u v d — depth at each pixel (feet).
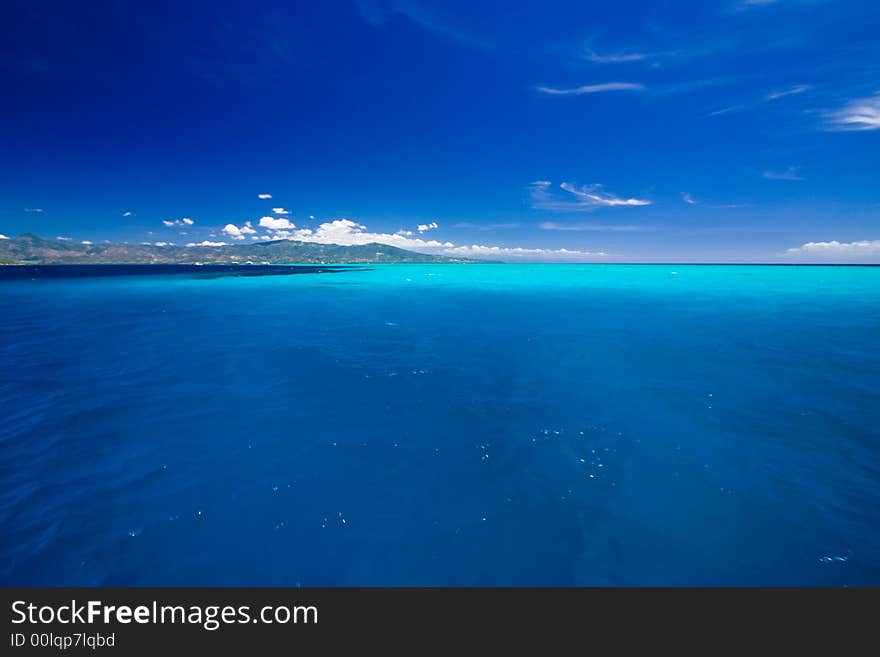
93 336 52.26
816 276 189.98
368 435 23.95
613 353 43.80
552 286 139.85
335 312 77.20
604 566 14.28
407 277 197.77
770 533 15.72
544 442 23.24
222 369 37.37
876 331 54.90
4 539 14.49
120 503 16.92
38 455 20.79
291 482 18.90
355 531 15.79
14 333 53.83
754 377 35.19
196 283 151.12
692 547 15.08
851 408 28.14
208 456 21.13
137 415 26.37
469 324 63.00
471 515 16.81
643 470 20.26
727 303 88.33
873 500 17.72
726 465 20.63
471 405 28.86
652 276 197.06
